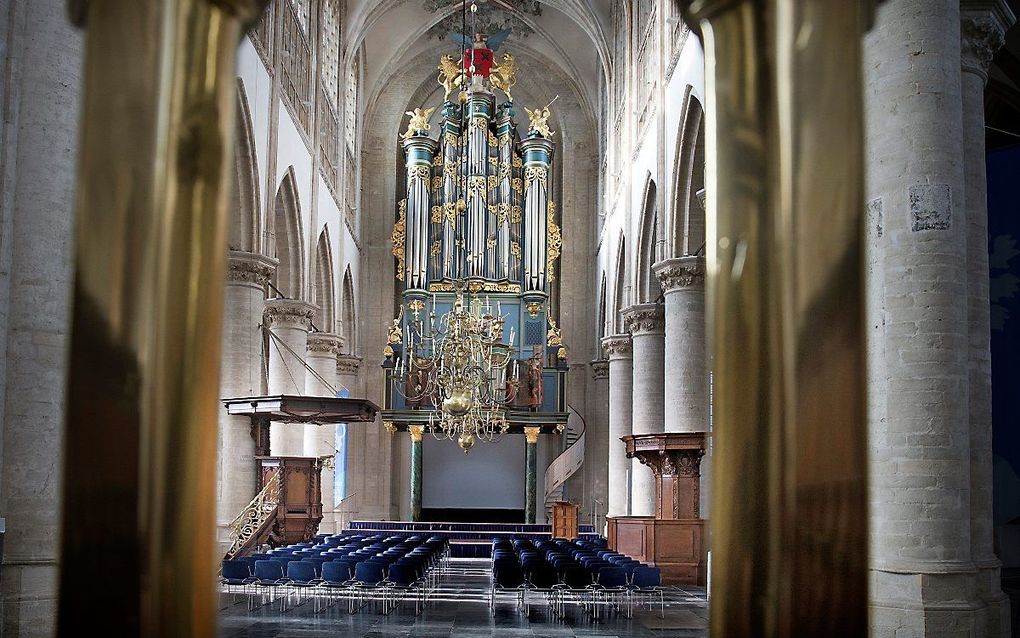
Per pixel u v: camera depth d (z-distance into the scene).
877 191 10.02
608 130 32.41
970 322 10.45
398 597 17.55
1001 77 18.39
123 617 3.07
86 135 3.24
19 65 10.52
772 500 3.15
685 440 19.64
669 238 21.03
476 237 35.94
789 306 3.18
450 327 26.14
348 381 34.72
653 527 20.47
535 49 37.62
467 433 26.06
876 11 3.38
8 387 10.27
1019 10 17.03
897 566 9.47
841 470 3.15
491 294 36.03
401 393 35.31
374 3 32.34
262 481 22.44
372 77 37.28
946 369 9.59
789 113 3.22
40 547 10.23
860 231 3.21
